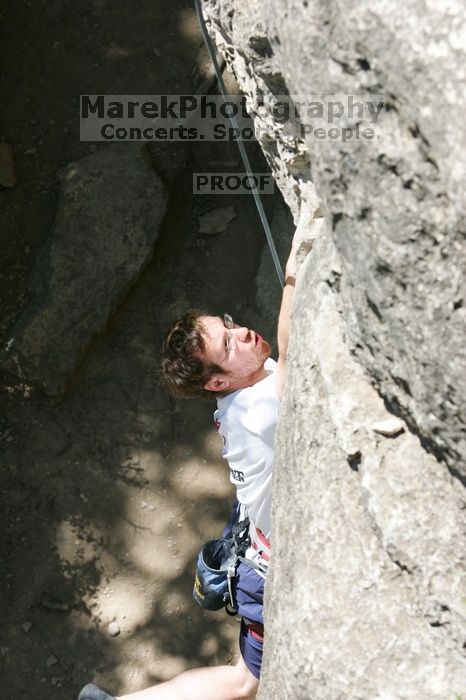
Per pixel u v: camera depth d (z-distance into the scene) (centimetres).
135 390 584
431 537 196
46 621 561
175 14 604
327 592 214
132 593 561
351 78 173
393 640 203
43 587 565
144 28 606
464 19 154
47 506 577
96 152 589
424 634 200
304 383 229
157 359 583
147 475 574
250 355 296
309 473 225
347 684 207
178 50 596
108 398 585
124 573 564
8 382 594
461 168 155
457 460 185
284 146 276
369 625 207
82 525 572
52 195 596
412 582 202
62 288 573
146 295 592
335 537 216
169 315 584
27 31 621
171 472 572
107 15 614
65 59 612
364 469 207
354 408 211
